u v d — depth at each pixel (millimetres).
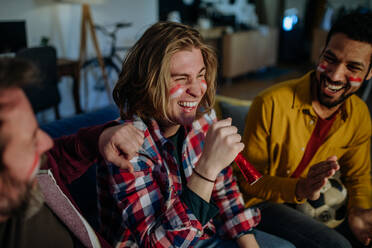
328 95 1103
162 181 847
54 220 683
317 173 995
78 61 3664
